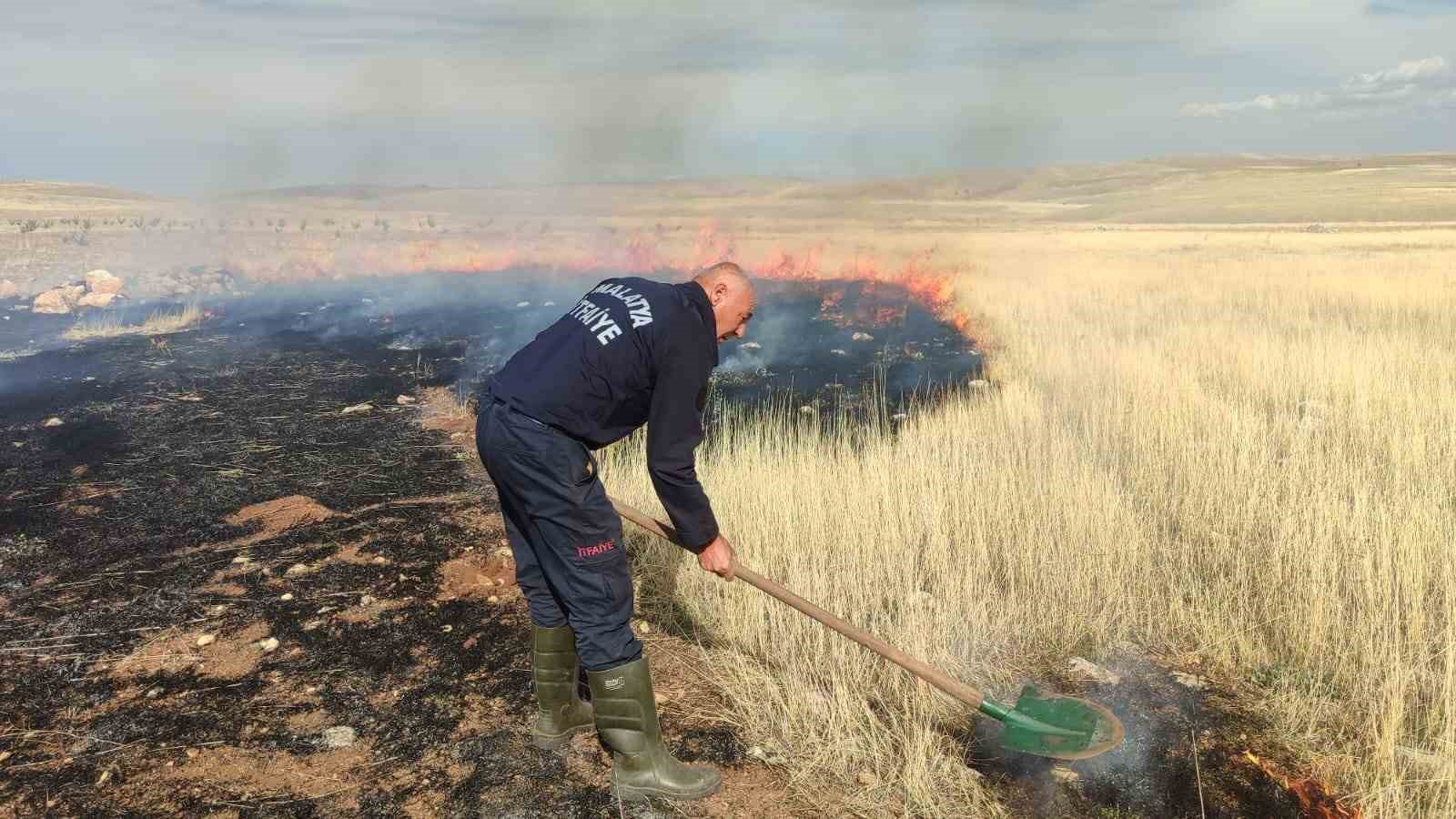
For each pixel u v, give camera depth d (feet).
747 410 24.85
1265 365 26.61
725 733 10.11
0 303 48.47
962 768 9.36
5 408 25.40
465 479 19.04
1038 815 8.80
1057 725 9.38
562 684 9.64
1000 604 12.73
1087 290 48.73
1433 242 94.43
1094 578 13.33
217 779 9.16
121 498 17.74
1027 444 19.22
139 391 27.48
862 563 13.56
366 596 13.34
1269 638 11.83
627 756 8.97
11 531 15.89
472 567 14.43
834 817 8.75
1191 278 55.26
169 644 11.90
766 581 9.60
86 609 12.89
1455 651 10.28
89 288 47.88
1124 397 22.79
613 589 8.84
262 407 25.55
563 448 8.52
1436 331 32.89
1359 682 10.37
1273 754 9.65
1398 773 8.98
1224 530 14.32
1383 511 13.91
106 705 10.46
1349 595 12.06
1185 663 11.58
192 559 14.73
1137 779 9.32
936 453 18.10
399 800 8.89
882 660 11.16
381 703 10.59
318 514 16.80
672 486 8.75
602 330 8.45
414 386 28.35
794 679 10.77
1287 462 16.97
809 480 16.25
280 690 10.82
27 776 9.14
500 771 9.39
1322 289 45.96
